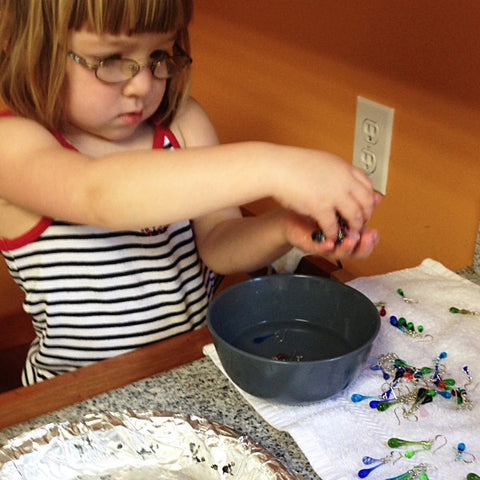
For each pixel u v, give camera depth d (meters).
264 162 0.63
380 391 0.66
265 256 0.90
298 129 1.22
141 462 0.59
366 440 0.60
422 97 0.95
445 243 0.99
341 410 0.63
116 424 0.60
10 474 0.56
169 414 0.61
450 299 0.80
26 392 0.67
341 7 1.04
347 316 0.73
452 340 0.72
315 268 1.01
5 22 0.78
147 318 0.96
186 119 1.00
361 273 1.18
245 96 1.32
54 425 0.60
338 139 1.13
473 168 0.91
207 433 0.59
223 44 1.33
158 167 0.64
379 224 1.11
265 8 1.19
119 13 0.69
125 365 0.72
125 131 0.86
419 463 0.57
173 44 0.82
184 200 0.63
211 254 0.96
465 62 0.87
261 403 0.65
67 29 0.72
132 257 0.94
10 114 0.84
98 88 0.77
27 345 1.34
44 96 0.78
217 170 0.63
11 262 0.94
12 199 0.74
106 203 0.65
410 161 1.01
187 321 1.00
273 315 0.76
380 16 0.98
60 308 0.93
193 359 0.73
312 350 0.71
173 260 0.97
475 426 0.61
